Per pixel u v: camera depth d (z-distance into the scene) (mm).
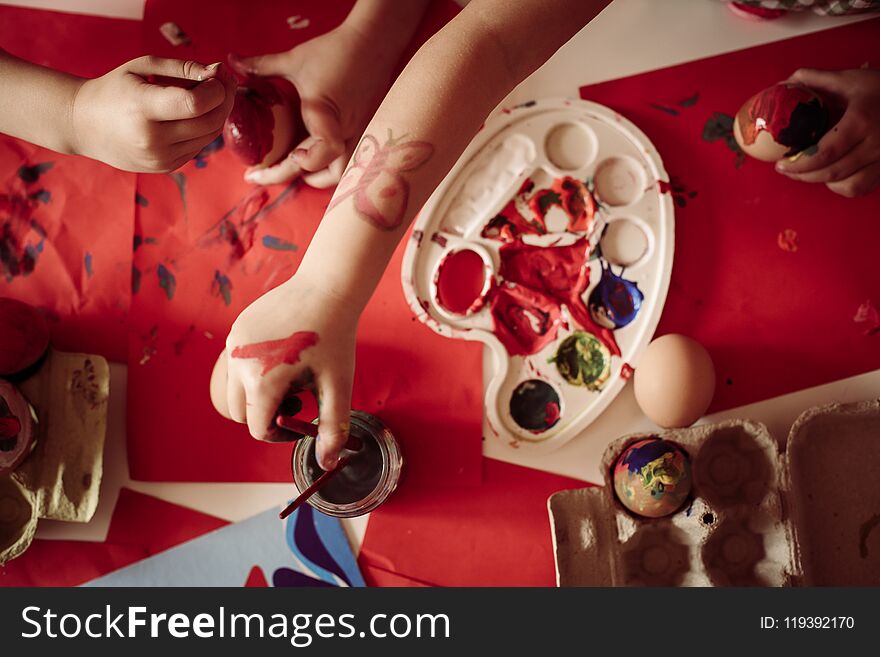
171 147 889
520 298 1072
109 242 1104
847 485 998
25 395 1032
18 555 1035
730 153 1086
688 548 992
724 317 1067
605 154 1073
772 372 1058
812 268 1070
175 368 1083
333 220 700
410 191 690
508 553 1051
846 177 1037
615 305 1065
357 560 1057
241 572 1057
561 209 1077
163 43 1122
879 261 1068
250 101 1016
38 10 1132
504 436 1058
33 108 926
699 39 1104
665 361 981
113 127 876
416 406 1070
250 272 1096
